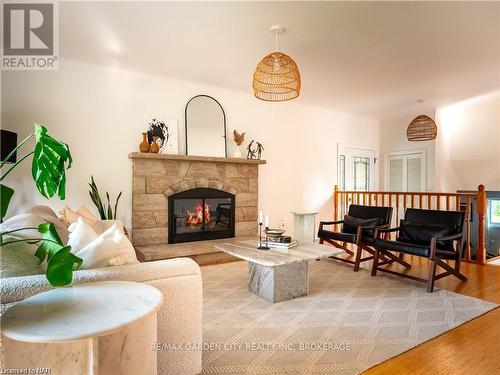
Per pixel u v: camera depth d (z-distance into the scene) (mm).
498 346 2020
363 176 6734
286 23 2816
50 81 3656
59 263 1100
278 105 5461
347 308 2613
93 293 1209
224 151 4805
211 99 4738
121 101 4066
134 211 4070
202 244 4246
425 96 5184
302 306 2650
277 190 5461
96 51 3441
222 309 2572
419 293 2990
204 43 3227
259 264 2643
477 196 4117
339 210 6199
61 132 3717
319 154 6000
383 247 3477
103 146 3957
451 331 2221
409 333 2182
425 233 3551
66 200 3750
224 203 4816
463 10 2611
